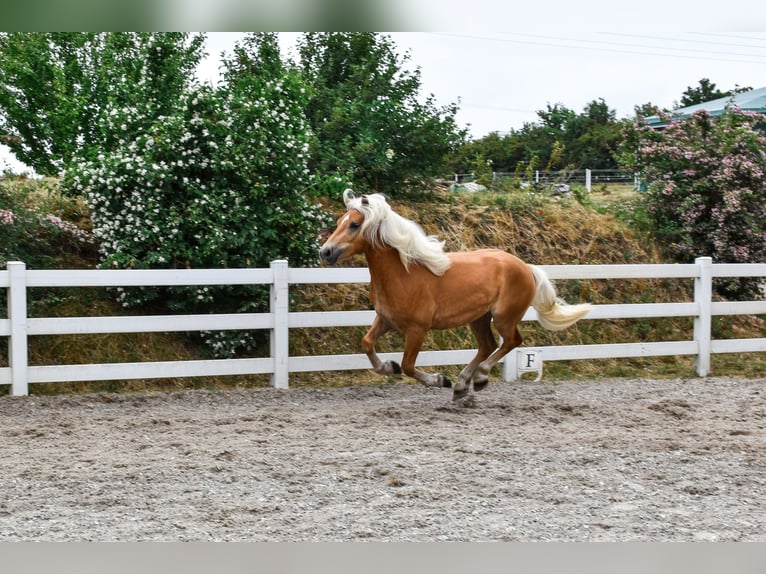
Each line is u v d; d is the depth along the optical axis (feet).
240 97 29.12
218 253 27.78
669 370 32.37
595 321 35.14
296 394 26.18
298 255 29.66
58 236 30.89
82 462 17.84
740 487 16.81
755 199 37.91
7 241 28.43
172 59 33.88
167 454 18.62
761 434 21.30
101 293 29.48
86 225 31.99
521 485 16.57
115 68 38.37
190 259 28.12
